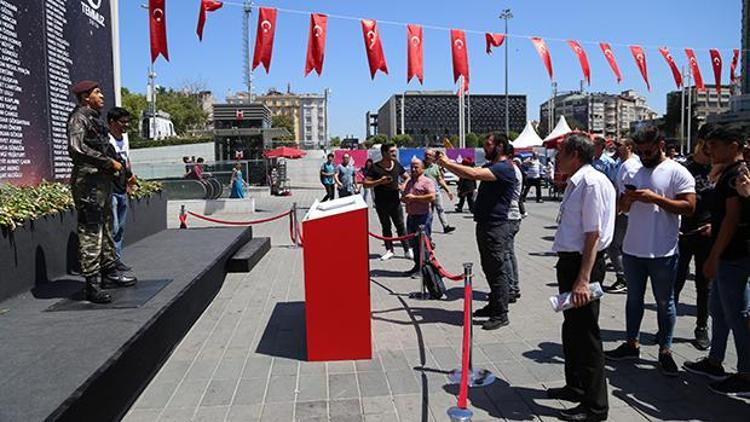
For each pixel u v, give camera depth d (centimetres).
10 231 517
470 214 1766
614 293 703
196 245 855
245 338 545
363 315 480
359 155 3812
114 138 659
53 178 732
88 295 497
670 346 443
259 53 818
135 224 891
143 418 372
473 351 502
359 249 475
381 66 883
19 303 499
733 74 1253
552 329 563
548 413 378
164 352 472
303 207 2084
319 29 840
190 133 5434
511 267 667
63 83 774
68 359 352
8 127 623
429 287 694
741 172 372
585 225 356
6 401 289
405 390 418
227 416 376
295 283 796
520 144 2389
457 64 948
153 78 4347
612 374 443
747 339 393
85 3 866
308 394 412
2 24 612
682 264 532
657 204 426
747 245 385
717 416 370
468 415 291
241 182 1984
